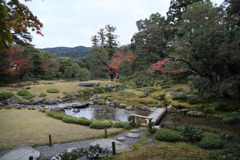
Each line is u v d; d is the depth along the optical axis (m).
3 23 3.50
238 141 6.04
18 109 12.84
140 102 15.80
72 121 9.55
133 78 28.34
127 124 8.76
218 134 7.01
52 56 36.66
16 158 5.22
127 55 30.25
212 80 9.74
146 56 25.19
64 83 23.61
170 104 13.72
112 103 15.94
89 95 20.67
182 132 6.91
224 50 7.54
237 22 7.57
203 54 9.06
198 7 11.23
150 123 8.05
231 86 8.07
